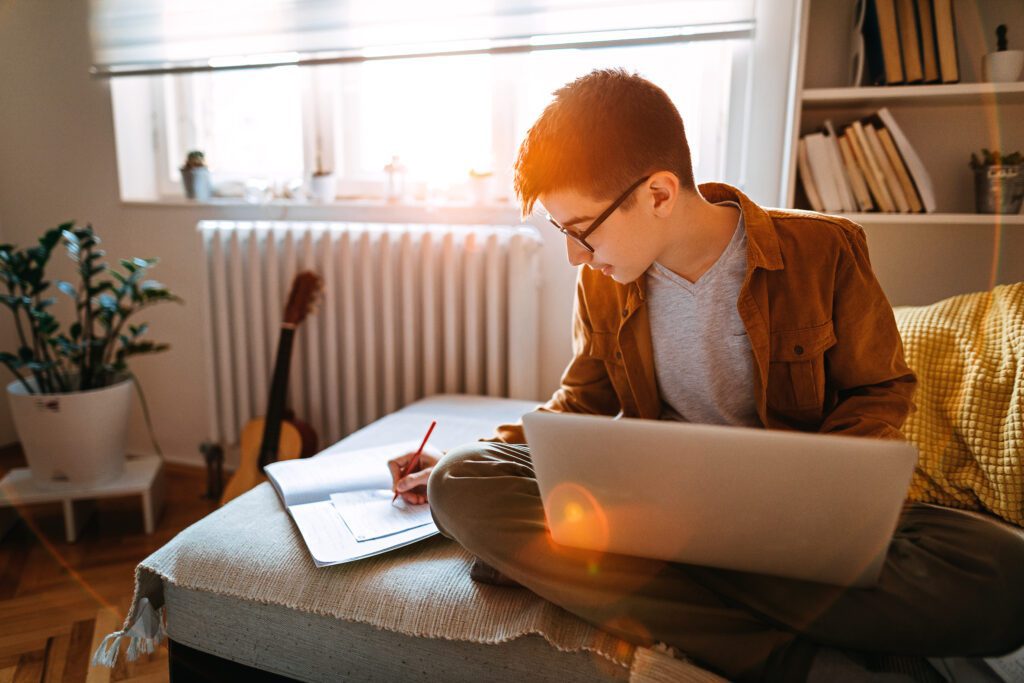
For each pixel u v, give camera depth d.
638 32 1.74
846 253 0.98
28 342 2.57
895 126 1.46
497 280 1.87
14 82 2.38
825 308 0.98
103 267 1.96
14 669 1.32
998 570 0.73
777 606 0.78
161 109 2.38
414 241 1.96
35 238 2.50
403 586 0.94
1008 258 1.62
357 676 0.96
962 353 1.21
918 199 1.48
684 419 1.16
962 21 1.56
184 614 1.04
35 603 1.57
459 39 1.88
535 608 0.87
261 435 1.96
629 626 0.81
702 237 1.00
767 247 0.97
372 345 1.99
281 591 0.97
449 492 0.94
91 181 2.38
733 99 1.78
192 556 1.04
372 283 1.97
